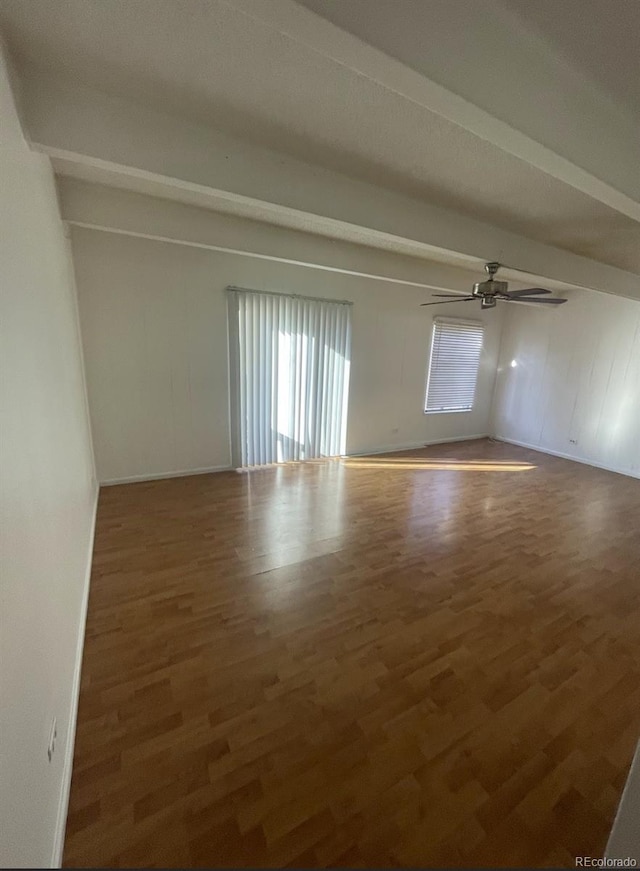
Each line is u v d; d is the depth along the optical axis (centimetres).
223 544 325
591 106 146
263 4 87
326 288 509
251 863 127
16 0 117
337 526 365
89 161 176
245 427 494
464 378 683
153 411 438
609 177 160
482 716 181
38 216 179
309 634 228
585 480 520
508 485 492
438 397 662
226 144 199
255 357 480
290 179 221
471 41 113
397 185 248
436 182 241
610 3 108
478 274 527
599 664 214
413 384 628
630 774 99
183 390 449
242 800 144
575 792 151
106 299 391
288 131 193
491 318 683
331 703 185
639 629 242
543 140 136
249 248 337
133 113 176
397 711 182
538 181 233
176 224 304
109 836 132
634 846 98
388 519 383
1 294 110
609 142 156
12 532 102
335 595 264
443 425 685
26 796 101
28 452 125
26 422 126
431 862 129
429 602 260
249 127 191
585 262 399
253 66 148
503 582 286
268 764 157
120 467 436
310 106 172
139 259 398
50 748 127
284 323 489
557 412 636
